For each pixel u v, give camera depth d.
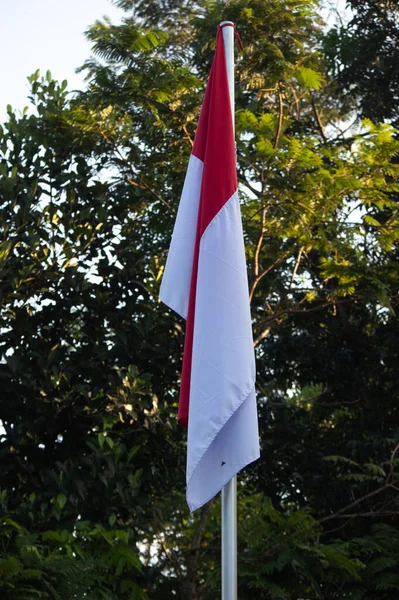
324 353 13.39
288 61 10.53
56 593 7.35
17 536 7.95
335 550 9.74
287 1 10.27
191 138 10.77
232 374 5.47
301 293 13.24
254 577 9.45
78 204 10.63
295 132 14.30
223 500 5.52
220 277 5.70
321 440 13.27
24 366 9.55
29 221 10.24
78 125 10.41
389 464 11.34
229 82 6.25
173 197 11.17
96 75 10.38
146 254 12.05
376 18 14.40
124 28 10.28
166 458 10.43
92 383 9.73
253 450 5.46
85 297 10.09
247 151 10.41
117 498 9.48
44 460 9.65
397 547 10.67
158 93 10.24
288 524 9.70
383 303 10.58
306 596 10.11
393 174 10.45
